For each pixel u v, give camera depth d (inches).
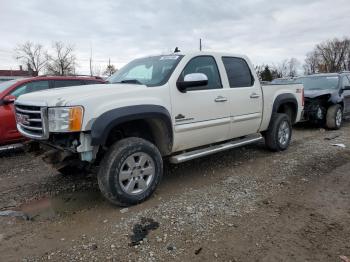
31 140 171.0
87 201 167.9
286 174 204.4
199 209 153.8
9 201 170.2
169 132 171.2
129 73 199.0
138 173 159.0
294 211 151.3
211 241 126.5
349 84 425.1
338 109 382.6
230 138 217.8
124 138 162.2
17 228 140.5
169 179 198.7
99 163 165.3
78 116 140.6
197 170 216.1
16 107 173.2
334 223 139.7
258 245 123.4
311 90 398.9
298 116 281.6
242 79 221.3
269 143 255.6
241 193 173.8
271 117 248.5
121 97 153.9
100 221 144.5
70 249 123.0
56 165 161.0
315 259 114.3
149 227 137.4
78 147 145.0
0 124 255.3
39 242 129.0
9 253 121.8
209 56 201.6
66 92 152.8
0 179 205.5
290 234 131.0
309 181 191.3
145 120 168.2
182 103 176.9
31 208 160.9
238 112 213.2
